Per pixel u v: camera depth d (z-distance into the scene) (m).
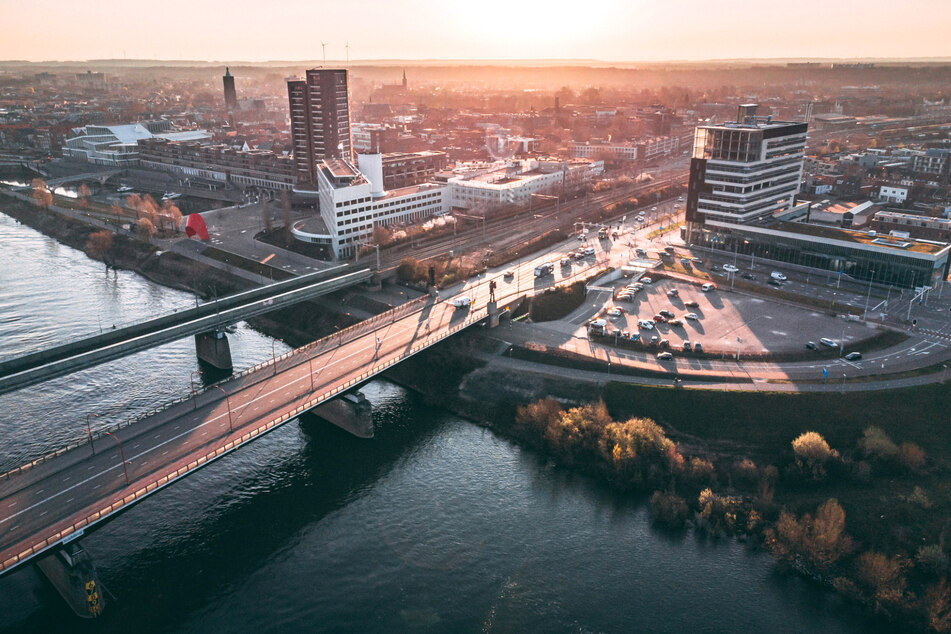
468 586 136.38
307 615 129.38
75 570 125.50
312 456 179.00
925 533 142.62
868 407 176.25
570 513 157.12
